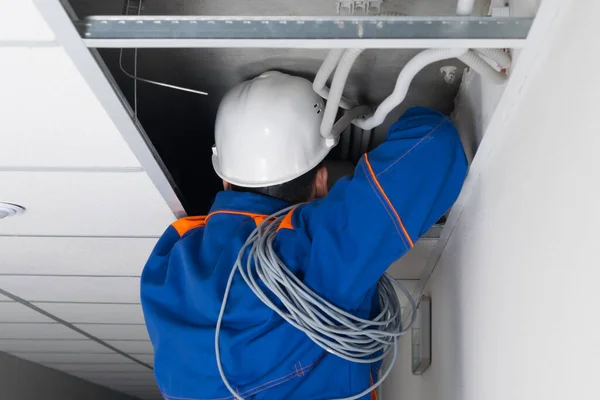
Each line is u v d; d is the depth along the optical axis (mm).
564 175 835
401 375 2574
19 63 996
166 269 1395
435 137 1192
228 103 1439
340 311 1201
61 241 1844
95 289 2361
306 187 1567
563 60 862
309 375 1228
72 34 909
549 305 872
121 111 1141
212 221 1404
